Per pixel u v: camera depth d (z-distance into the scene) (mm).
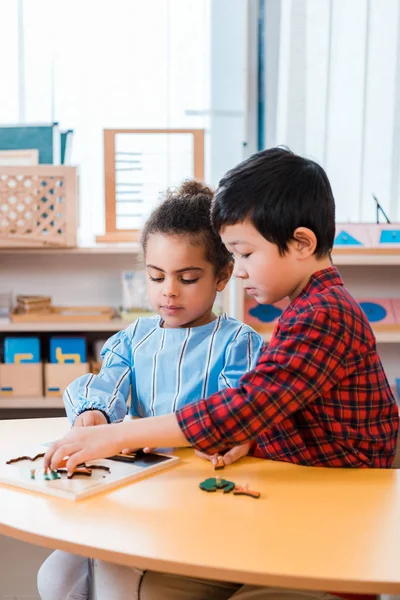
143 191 2332
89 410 1080
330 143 2439
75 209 2125
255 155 993
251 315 2307
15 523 733
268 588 831
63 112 2436
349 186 2449
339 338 909
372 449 959
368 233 2264
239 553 664
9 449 999
